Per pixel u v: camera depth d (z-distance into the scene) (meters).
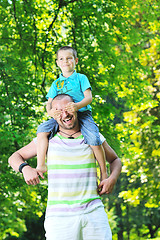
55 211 3.32
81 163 3.42
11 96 11.31
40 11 12.40
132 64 12.41
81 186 3.38
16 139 10.49
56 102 3.52
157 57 16.33
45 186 12.78
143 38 12.88
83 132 3.52
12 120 11.34
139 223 21.72
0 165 12.20
